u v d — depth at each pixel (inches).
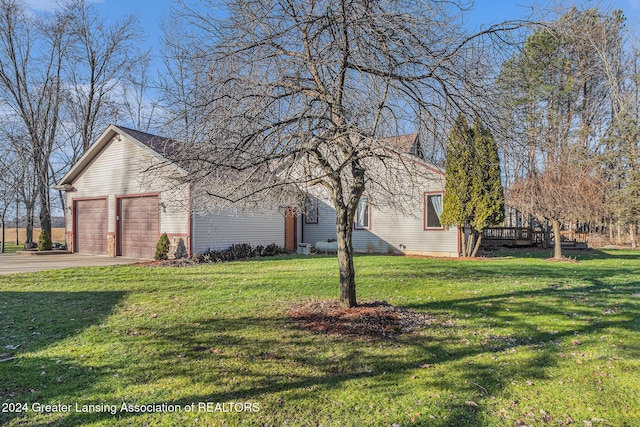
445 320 223.3
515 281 348.8
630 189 762.8
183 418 119.3
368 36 189.0
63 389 137.7
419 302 265.3
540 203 526.9
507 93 197.6
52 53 845.2
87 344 183.0
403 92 201.2
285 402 129.0
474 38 191.0
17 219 907.4
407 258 545.3
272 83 200.5
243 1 196.4
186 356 168.2
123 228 585.3
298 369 154.9
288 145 185.0
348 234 239.0
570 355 171.8
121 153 581.3
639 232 868.6
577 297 283.4
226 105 190.7
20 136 807.1
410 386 140.6
